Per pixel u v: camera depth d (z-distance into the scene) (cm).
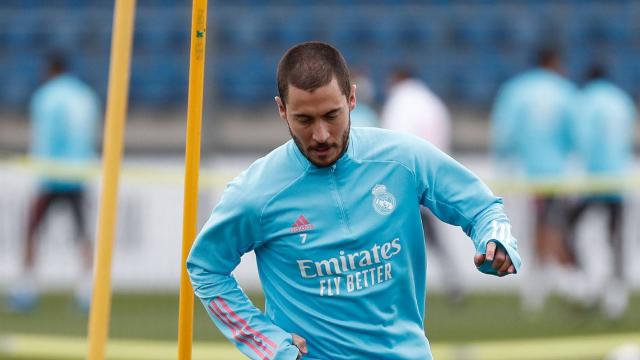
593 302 3384
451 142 4653
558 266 3428
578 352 2819
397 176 1240
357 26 5153
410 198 1245
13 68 5141
